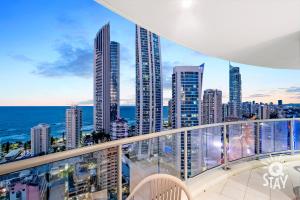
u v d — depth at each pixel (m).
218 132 3.86
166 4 2.06
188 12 2.23
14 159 1.26
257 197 3.01
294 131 4.86
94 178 1.81
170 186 1.59
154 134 2.54
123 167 2.06
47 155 1.39
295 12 2.23
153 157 2.55
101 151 1.88
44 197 1.39
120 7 2.12
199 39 3.00
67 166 1.57
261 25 2.56
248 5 2.10
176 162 3.01
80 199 1.68
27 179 1.28
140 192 1.60
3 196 1.15
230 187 3.33
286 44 3.25
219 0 2.01
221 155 3.92
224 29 2.67
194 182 3.23
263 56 3.93
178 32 2.75
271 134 4.67
